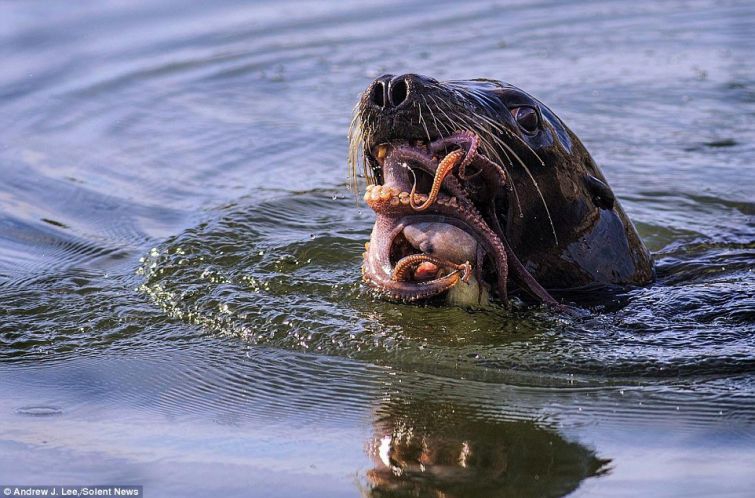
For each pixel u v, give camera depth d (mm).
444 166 19766
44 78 44875
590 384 20188
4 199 33000
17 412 19578
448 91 20891
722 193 34031
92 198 33281
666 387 20000
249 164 36594
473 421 18812
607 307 23234
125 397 20234
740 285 24656
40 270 27203
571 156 23562
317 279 25344
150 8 55125
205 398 20125
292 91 44500
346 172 35656
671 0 58906
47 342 22734
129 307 24344
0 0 55375
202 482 16812
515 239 22656
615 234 24609
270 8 56250
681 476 16719
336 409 19484
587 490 16328
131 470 17234
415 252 21594
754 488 16266
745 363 20734
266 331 22734
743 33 52219
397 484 16609
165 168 36125
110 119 40938
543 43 51125
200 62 47812
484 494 16234
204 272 26047
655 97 43406
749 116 41281
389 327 22328
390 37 52000
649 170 36094
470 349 21359
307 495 16328
